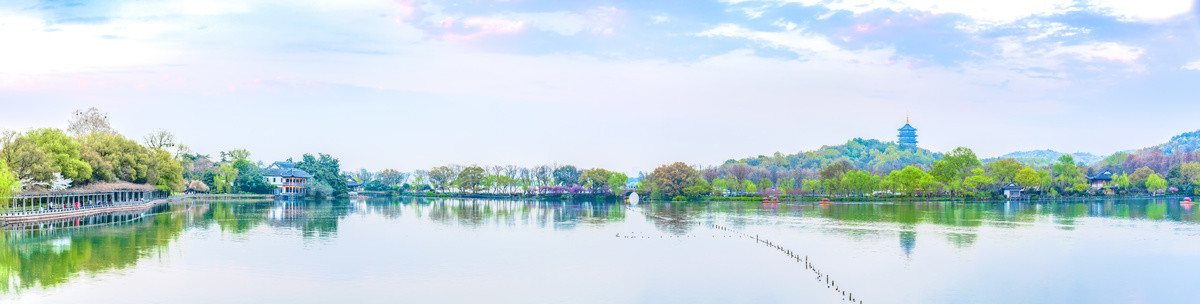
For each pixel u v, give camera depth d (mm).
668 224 149000
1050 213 187625
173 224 138375
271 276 81250
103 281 77375
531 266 89375
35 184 149750
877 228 138375
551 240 116500
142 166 193375
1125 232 131250
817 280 80875
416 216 173625
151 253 96688
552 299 71688
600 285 78062
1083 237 121938
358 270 85562
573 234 126562
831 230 134000
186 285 75938
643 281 80125
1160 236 124188
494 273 84500
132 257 93000
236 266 87125
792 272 85625
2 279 78062
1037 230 134750
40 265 86438
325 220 155750
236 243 108188
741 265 90500
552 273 84750
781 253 100875
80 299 69500
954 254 100188
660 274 84375
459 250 103000
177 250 99688
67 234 117875
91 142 188250
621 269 87562
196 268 85500
